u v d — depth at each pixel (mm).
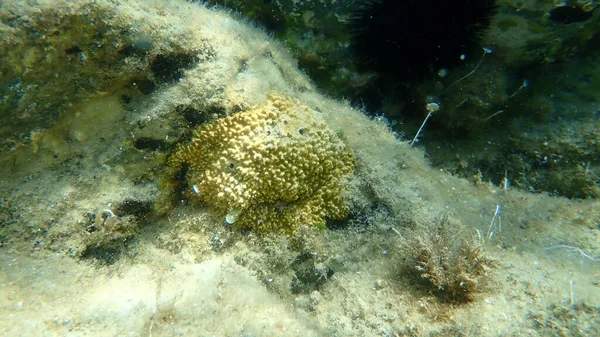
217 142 226
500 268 215
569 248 236
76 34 204
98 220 213
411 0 258
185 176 236
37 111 207
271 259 224
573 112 300
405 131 338
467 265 206
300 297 219
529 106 306
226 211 225
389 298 210
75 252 207
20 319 169
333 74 316
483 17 262
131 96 227
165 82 228
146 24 218
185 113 225
